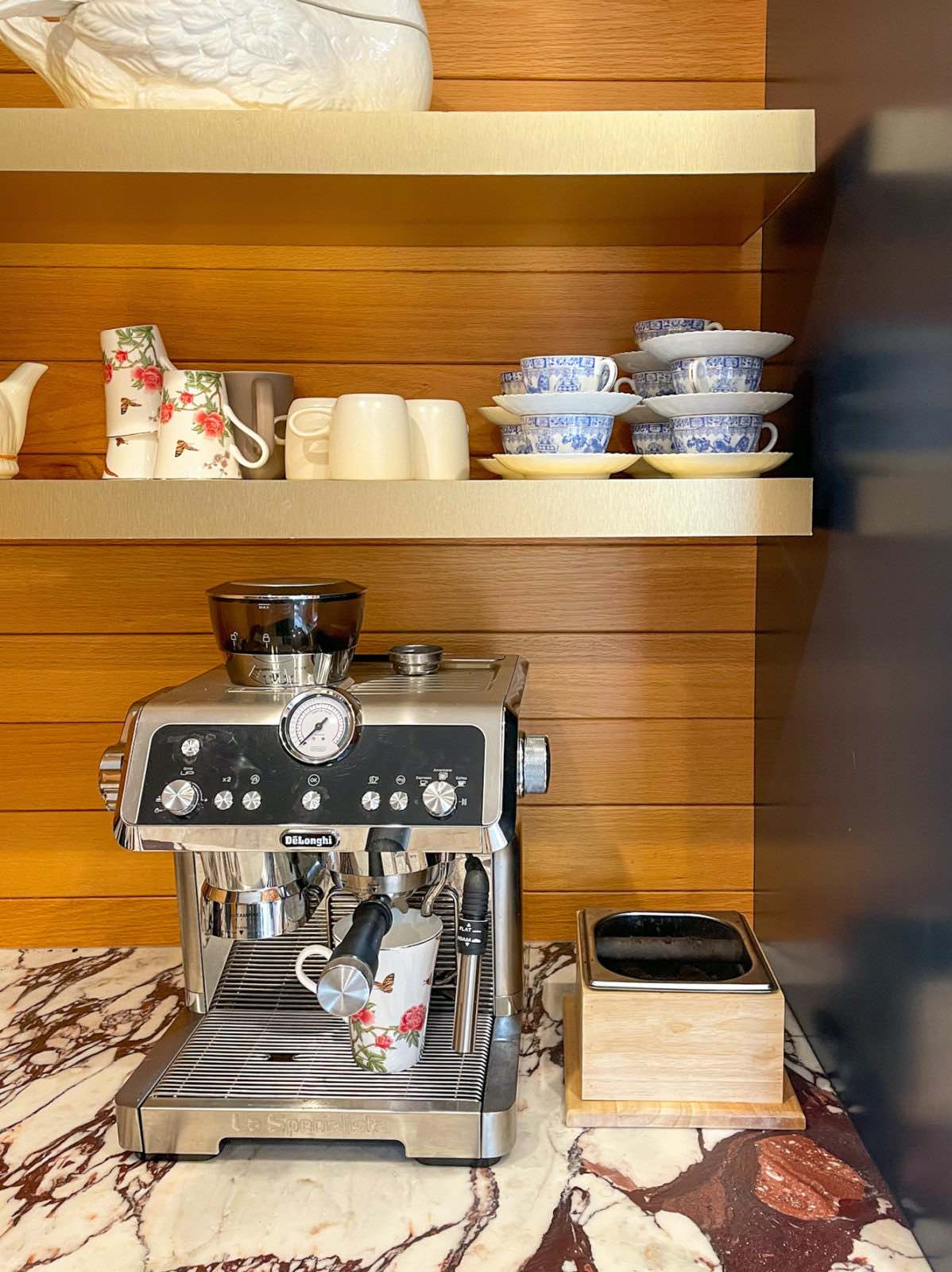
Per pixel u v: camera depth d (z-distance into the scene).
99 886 1.19
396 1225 0.73
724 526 0.86
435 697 0.82
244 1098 0.80
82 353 1.12
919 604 0.68
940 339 0.64
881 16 0.74
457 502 0.87
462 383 1.13
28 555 1.15
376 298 1.12
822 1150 0.80
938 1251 0.66
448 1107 0.78
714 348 0.88
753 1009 0.83
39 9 0.82
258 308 1.12
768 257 1.07
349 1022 0.83
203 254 1.11
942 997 0.65
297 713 0.78
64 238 1.08
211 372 0.95
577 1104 0.84
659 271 1.11
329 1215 0.74
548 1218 0.73
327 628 0.85
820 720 0.91
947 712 0.64
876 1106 0.78
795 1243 0.70
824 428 0.88
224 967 0.95
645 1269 0.68
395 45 0.87
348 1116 0.78
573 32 1.08
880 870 0.76
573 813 1.18
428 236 1.07
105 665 1.16
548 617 1.15
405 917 0.84
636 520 0.86
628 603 1.15
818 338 0.90
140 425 0.98
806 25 0.92
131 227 1.04
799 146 0.85
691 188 0.90
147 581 1.15
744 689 1.16
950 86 0.62
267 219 1.00
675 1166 0.79
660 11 1.08
